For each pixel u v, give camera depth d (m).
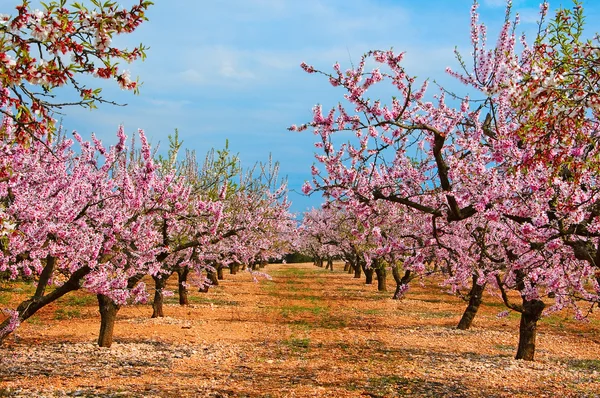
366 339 14.55
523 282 11.03
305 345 13.55
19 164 8.54
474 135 8.08
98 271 9.18
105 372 9.73
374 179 9.60
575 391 9.01
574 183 5.12
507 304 11.41
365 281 38.81
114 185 10.87
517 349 12.49
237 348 12.98
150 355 11.62
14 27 3.84
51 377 9.06
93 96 4.69
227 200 19.61
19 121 4.80
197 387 8.91
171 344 13.11
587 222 6.54
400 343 13.96
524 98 4.12
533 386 9.36
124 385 8.75
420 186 9.69
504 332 15.88
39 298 8.93
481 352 12.75
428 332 15.84
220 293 26.98
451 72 8.39
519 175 6.88
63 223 9.16
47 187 9.66
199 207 12.67
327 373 10.36
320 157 8.55
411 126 7.05
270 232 22.36
